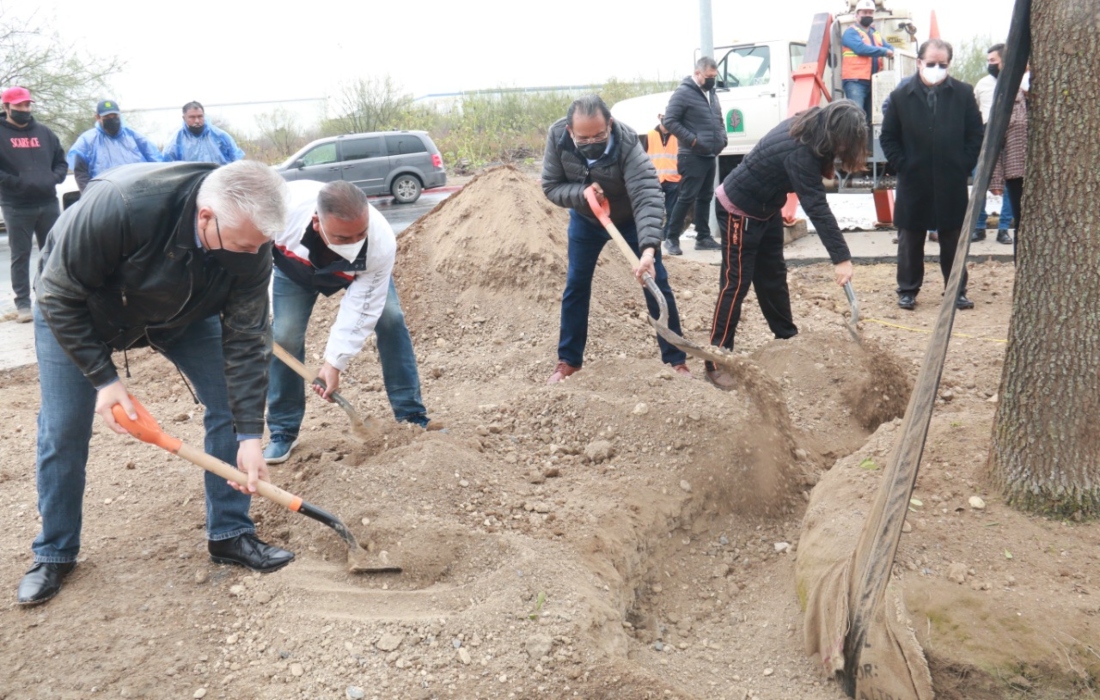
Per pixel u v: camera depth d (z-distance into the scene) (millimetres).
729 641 3465
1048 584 3061
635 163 4863
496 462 4348
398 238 7273
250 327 3201
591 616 3180
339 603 3305
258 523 3908
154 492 4305
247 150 27641
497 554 3502
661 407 4594
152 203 2855
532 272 6555
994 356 5898
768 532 4199
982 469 3615
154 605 3367
